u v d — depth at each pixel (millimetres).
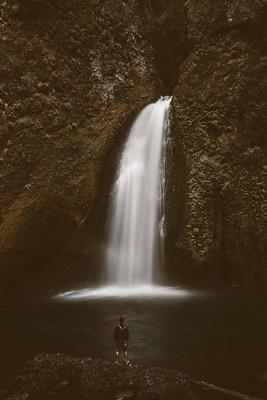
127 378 8898
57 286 19609
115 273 20453
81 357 10555
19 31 21078
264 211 18844
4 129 19641
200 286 19203
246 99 20047
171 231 20016
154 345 11531
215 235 19609
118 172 21766
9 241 18625
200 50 21734
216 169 19938
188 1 23062
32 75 20875
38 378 9250
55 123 20797
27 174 19641
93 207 20844
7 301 17797
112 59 24062
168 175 20891
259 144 19719
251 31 20547
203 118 20609
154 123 22281
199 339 11992
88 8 23531
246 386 8953
